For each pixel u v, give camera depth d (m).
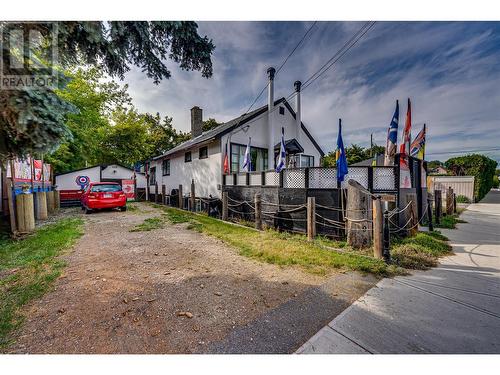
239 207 9.33
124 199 11.32
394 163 6.21
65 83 2.82
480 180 17.27
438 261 4.15
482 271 3.68
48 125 2.67
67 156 15.26
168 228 7.20
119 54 3.19
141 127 21.58
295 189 6.84
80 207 14.83
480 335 2.12
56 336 2.08
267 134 12.88
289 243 5.27
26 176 7.50
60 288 3.01
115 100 19.42
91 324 2.25
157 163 20.19
